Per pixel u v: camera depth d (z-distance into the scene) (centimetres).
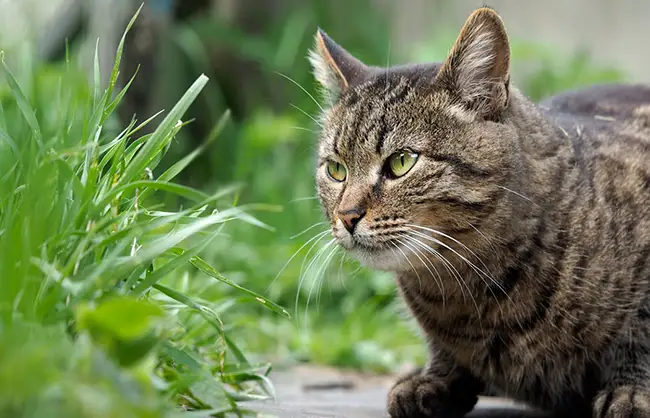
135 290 318
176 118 355
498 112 429
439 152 422
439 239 423
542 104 557
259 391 443
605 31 1189
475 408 495
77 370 227
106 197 324
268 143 964
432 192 421
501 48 424
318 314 706
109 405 213
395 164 432
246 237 863
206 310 372
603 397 414
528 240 416
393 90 445
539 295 418
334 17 1163
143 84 885
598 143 466
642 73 1147
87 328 243
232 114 1093
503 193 417
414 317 468
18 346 237
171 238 319
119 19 870
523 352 427
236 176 955
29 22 860
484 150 418
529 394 446
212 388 330
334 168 464
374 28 1162
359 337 700
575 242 418
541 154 432
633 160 455
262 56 1058
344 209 433
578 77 1027
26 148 370
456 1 1270
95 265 308
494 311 424
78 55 869
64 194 321
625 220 429
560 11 1231
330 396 515
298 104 1059
